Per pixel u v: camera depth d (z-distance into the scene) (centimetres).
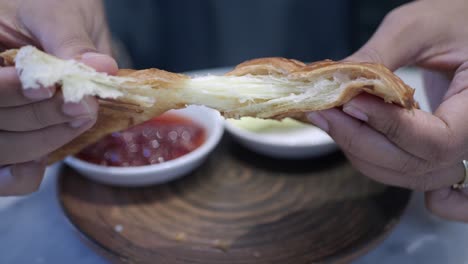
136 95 34
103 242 40
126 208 43
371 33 78
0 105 33
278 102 34
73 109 33
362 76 32
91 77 32
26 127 34
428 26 40
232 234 41
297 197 44
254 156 48
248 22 74
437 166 36
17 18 40
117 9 76
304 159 47
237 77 34
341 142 36
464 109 36
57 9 39
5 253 41
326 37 76
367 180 44
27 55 31
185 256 39
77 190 45
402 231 42
